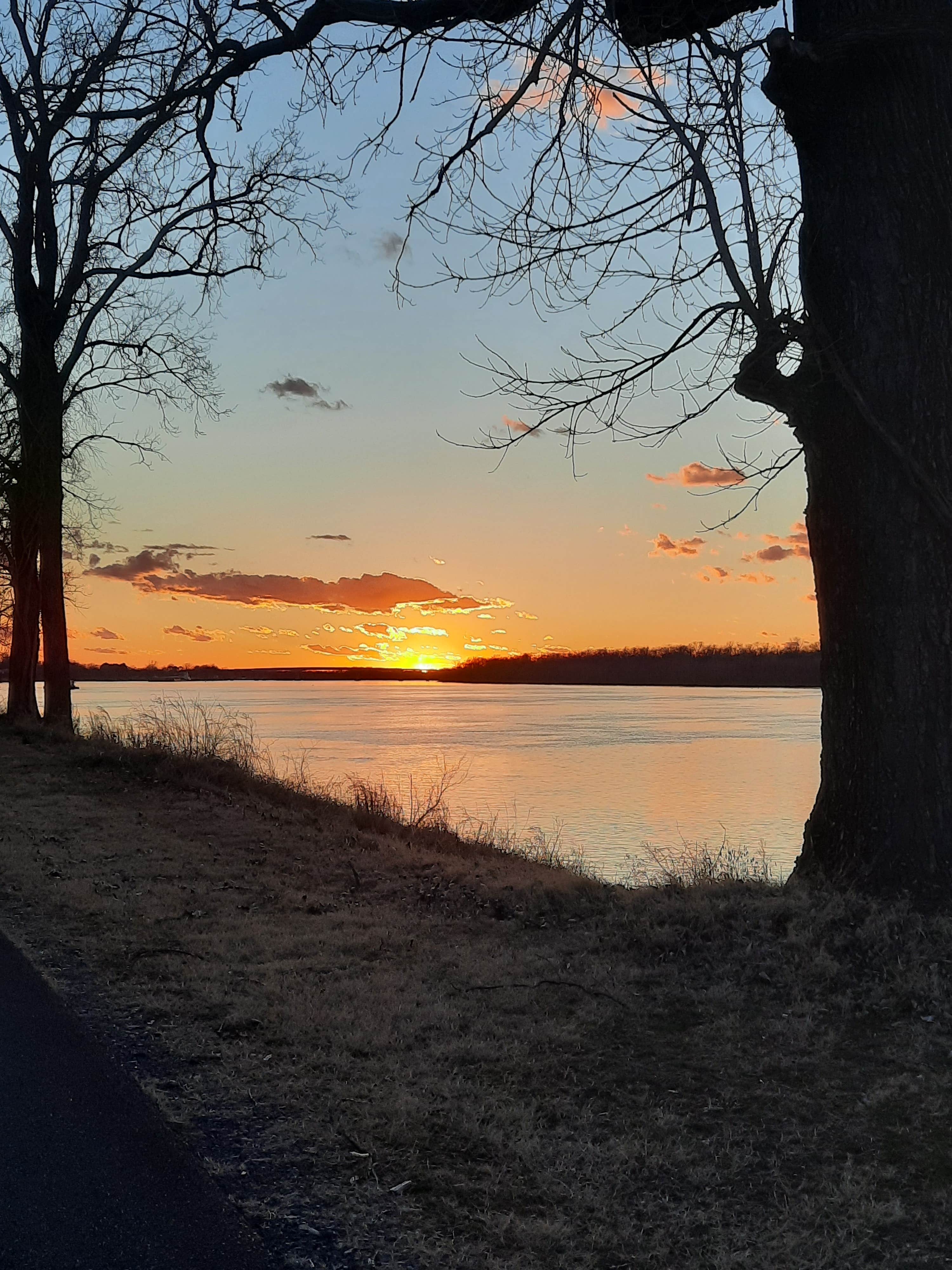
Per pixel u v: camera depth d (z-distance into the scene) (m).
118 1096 4.48
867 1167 3.93
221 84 9.09
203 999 5.80
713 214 7.67
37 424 24.39
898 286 7.05
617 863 17.81
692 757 50.59
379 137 8.51
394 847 11.43
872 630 7.11
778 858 19.05
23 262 23.59
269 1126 4.19
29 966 6.48
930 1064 4.88
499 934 7.30
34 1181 3.71
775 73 7.21
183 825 12.39
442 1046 5.03
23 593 26.62
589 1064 4.91
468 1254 3.31
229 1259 3.23
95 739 20.97
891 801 6.97
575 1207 3.62
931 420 6.95
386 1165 3.88
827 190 7.34
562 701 172.00
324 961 6.59
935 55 7.05
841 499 7.27
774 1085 4.69
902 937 6.18
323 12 8.44
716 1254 3.37
